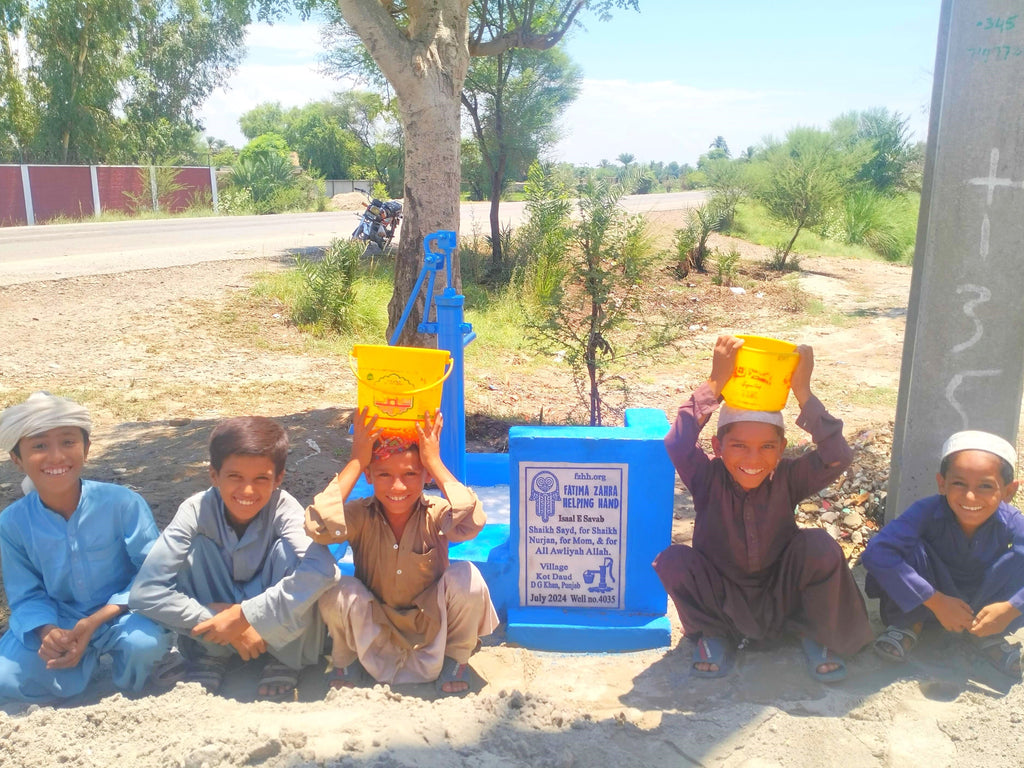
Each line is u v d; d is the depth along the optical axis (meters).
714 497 3.44
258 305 12.02
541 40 7.84
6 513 3.40
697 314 13.15
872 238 24.38
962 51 3.86
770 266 19.22
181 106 43.75
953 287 4.03
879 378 9.43
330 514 3.13
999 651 3.33
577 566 3.85
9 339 9.76
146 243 19.64
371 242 16.86
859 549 4.63
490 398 8.16
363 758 2.65
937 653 3.49
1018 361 4.04
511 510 3.82
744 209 25.25
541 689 3.36
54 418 3.19
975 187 3.92
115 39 36.12
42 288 12.47
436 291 6.40
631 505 3.76
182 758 2.63
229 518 3.39
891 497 4.45
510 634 3.75
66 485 3.28
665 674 3.46
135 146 40.19
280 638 3.21
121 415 7.14
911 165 33.06
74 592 3.38
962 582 3.49
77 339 9.91
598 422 6.08
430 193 6.39
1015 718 2.98
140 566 3.48
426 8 6.32
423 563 3.32
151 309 11.48
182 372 8.74
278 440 3.28
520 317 11.71
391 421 3.24
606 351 6.14
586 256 6.02
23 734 2.80
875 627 3.76
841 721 3.01
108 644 3.26
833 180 22.23
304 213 36.09
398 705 3.09
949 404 4.12
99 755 2.71
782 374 3.21
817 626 3.36
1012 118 3.84
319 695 3.34
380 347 3.16
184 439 6.40
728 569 3.48
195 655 3.41
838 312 14.16
